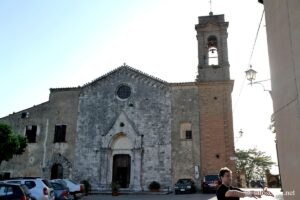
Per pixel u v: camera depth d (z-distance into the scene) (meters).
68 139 38.28
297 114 6.90
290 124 7.30
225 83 36.34
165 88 37.72
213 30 38.34
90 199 26.64
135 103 38.03
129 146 37.22
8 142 29.97
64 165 37.44
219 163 34.31
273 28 8.39
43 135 38.97
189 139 35.66
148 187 35.16
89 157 37.28
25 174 38.03
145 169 35.78
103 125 38.06
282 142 7.86
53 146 38.31
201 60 37.69
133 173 35.88
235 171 33.84
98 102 38.94
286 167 7.59
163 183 34.97
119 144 37.53
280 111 7.94
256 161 77.00
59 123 39.06
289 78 7.35
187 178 34.47
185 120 36.28
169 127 36.47
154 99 37.69
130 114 37.78
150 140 36.56
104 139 37.44
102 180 36.25
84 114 38.81
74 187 25.91
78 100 39.47
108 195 32.38
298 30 6.82
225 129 35.09
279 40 7.95
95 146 37.53
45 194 19.02
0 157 30.38
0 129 30.00
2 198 15.13
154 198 26.95
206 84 36.66
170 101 37.22
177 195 30.73
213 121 35.59
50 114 39.59
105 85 39.41
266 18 8.98
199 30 38.62
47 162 37.91
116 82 39.22
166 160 35.56
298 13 6.80
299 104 6.80
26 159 38.53
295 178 7.04
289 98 7.35
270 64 8.66
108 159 36.97
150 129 36.88
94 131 38.03
